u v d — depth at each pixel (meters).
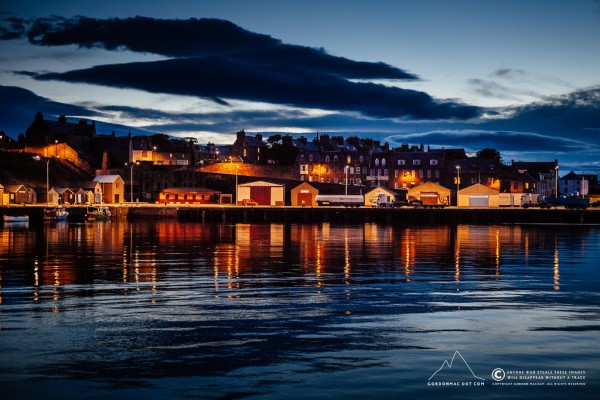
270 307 30.22
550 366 21.19
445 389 19.30
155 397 18.67
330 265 47.75
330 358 21.98
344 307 30.27
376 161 183.88
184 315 28.33
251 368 20.98
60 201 145.38
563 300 32.25
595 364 21.39
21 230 92.62
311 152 185.62
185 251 58.81
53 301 31.52
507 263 49.66
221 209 132.38
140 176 163.38
